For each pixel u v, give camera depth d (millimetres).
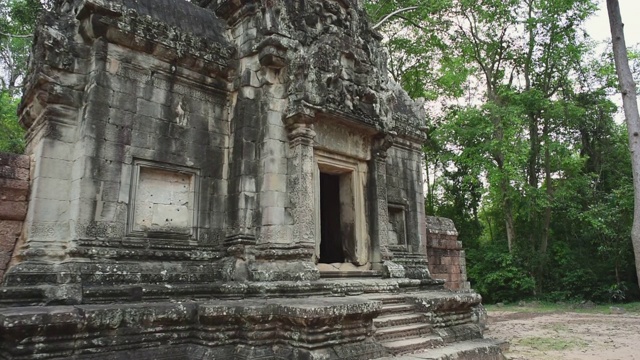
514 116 25422
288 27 10438
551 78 29859
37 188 7914
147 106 9070
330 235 13219
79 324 6070
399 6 23547
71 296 7012
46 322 5727
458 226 35062
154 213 8922
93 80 8328
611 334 14305
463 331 10273
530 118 28562
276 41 9969
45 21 8602
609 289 25516
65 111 8398
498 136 26828
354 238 11289
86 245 7738
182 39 9648
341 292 9461
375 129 11500
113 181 8297
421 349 8625
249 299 8312
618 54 8109
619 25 8180
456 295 10781
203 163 9805
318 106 10047
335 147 10891
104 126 8344
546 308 24266
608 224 25625
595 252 27844
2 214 8242
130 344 6660
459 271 18078
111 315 6434
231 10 10922
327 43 10641
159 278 8312
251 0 10531
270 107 10039
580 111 26766
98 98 8336
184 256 9000
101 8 8328
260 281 8898
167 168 9188
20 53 26047
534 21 26531
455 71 26156
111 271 7758
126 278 7871
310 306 6832
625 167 28562
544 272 28469
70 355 6047
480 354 9070
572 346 11953
